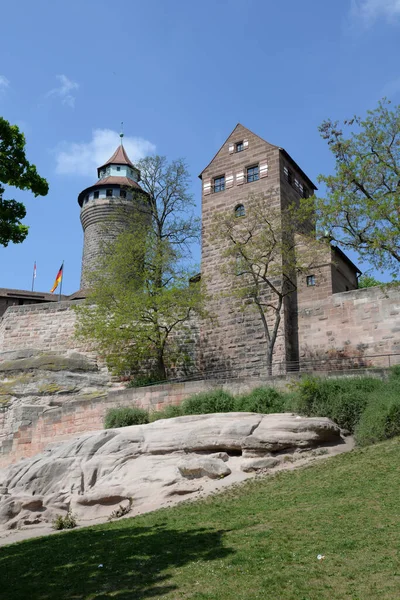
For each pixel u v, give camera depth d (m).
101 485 21.00
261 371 35.19
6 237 17.41
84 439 22.84
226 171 41.06
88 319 37.25
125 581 11.99
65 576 12.80
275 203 38.09
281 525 14.23
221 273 36.59
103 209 62.06
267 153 39.62
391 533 12.60
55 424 31.38
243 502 17.06
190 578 11.67
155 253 37.91
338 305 34.31
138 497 19.83
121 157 66.81
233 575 11.56
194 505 17.83
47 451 23.91
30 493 21.81
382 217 28.25
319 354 34.25
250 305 36.62
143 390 29.72
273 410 24.05
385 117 31.11
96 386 36.56
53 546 15.70
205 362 37.44
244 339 36.38
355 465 18.22
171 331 37.97
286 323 34.94
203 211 41.03
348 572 11.06
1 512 20.08
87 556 14.08
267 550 12.64
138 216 42.62
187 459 20.89
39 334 41.12
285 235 35.75
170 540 14.41
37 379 36.00
